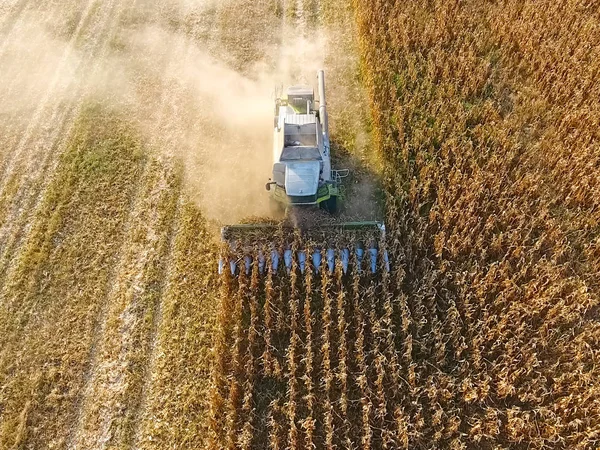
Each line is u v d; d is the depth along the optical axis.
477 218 13.12
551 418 10.23
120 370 11.78
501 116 15.59
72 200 14.83
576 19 17.16
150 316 12.54
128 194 14.98
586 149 13.72
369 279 12.61
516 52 16.84
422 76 17.02
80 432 11.02
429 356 11.50
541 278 11.77
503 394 10.65
